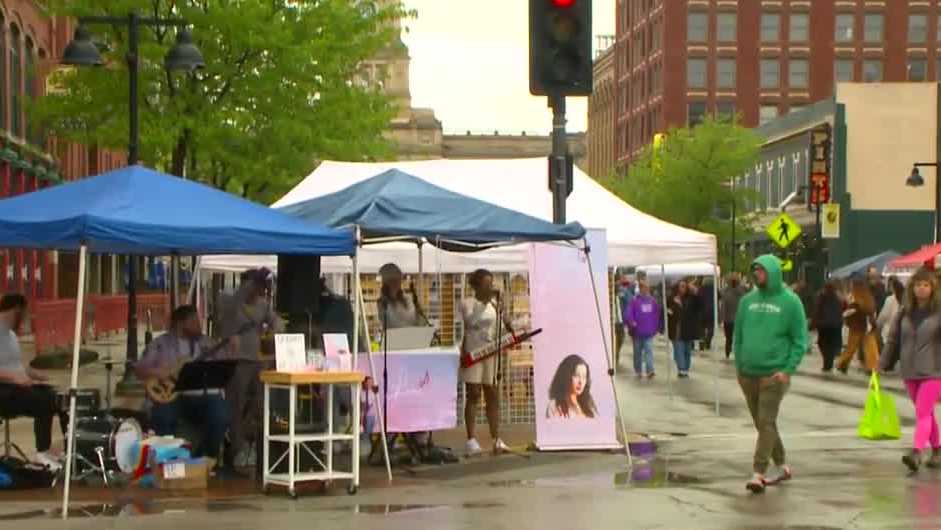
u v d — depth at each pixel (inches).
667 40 4921.3
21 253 1847.9
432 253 968.9
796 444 805.9
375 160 1713.8
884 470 687.7
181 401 681.0
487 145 6879.9
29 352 1496.1
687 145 3417.8
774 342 610.9
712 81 4913.9
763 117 4911.4
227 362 667.4
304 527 530.0
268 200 1653.5
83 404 681.0
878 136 3196.4
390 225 653.3
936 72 4891.7
